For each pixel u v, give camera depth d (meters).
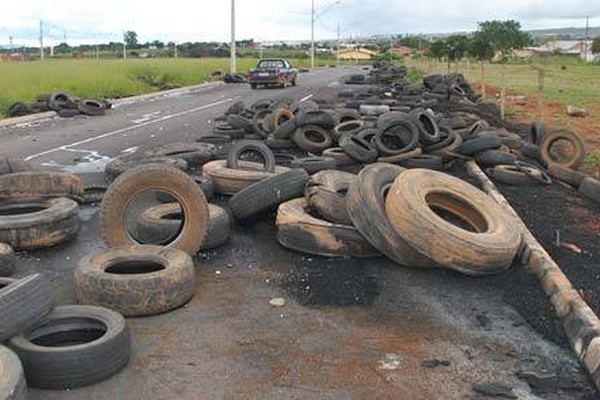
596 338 5.47
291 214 8.40
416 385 5.13
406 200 7.48
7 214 8.91
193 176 12.32
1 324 4.99
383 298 6.89
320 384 5.11
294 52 135.88
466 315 6.50
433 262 7.64
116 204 7.64
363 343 5.84
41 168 13.76
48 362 4.91
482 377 5.27
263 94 35.97
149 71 44.78
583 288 7.20
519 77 50.53
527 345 5.87
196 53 114.00
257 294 6.95
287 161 13.59
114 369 5.16
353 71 72.38
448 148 14.25
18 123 22.09
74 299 6.77
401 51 139.50
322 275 7.53
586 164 14.88
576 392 5.08
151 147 16.72
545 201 11.49
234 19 50.59
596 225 10.00
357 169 13.65
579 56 98.06
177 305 6.48
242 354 5.59
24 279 5.45
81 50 136.12
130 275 6.35
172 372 5.26
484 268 7.30
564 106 27.20
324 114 15.64
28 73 36.59
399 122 14.02
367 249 8.04
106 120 23.16
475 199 8.46
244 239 8.89
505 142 15.66
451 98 27.77
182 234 7.83
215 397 4.90
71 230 8.66
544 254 7.70
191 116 24.53
